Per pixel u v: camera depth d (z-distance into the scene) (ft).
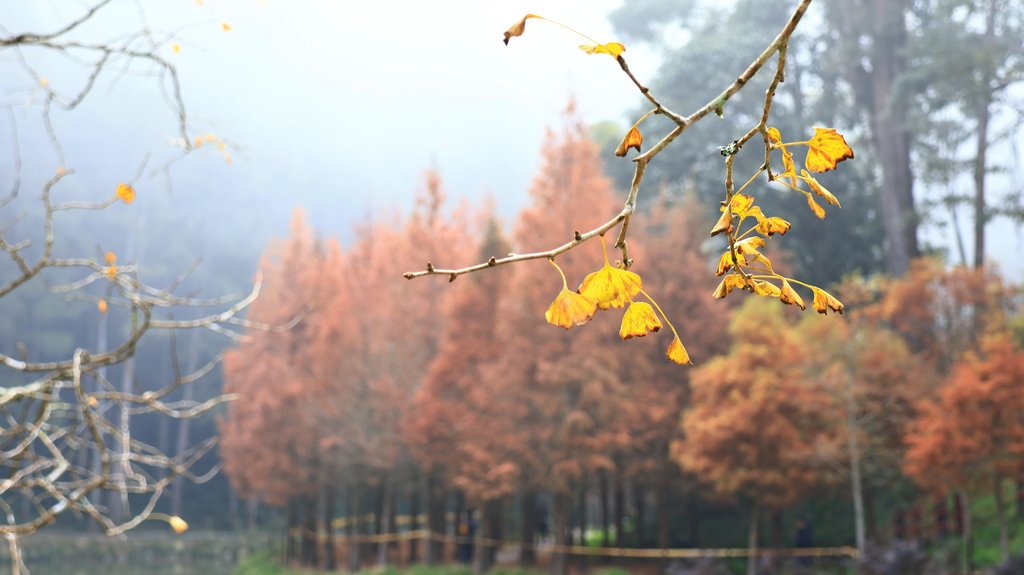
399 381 91.04
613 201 78.64
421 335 92.17
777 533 72.08
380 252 100.94
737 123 111.65
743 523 92.32
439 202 95.40
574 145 76.33
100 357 9.57
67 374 9.43
